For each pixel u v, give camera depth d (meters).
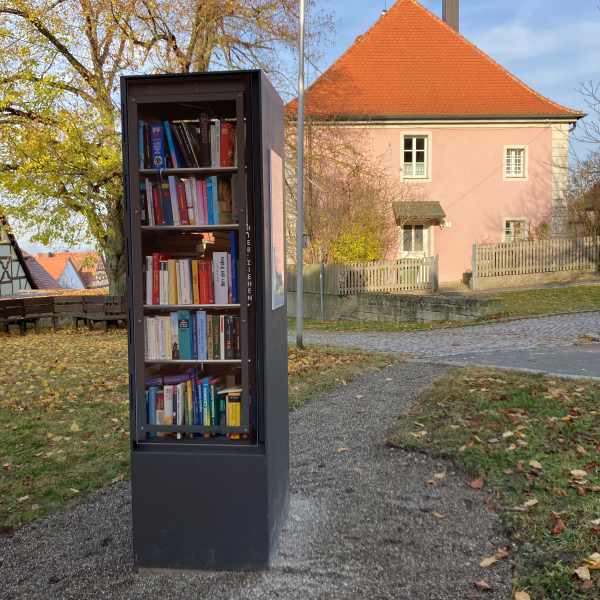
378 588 3.05
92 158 15.62
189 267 3.22
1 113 15.20
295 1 16.89
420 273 18.83
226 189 3.21
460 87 25.58
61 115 15.12
